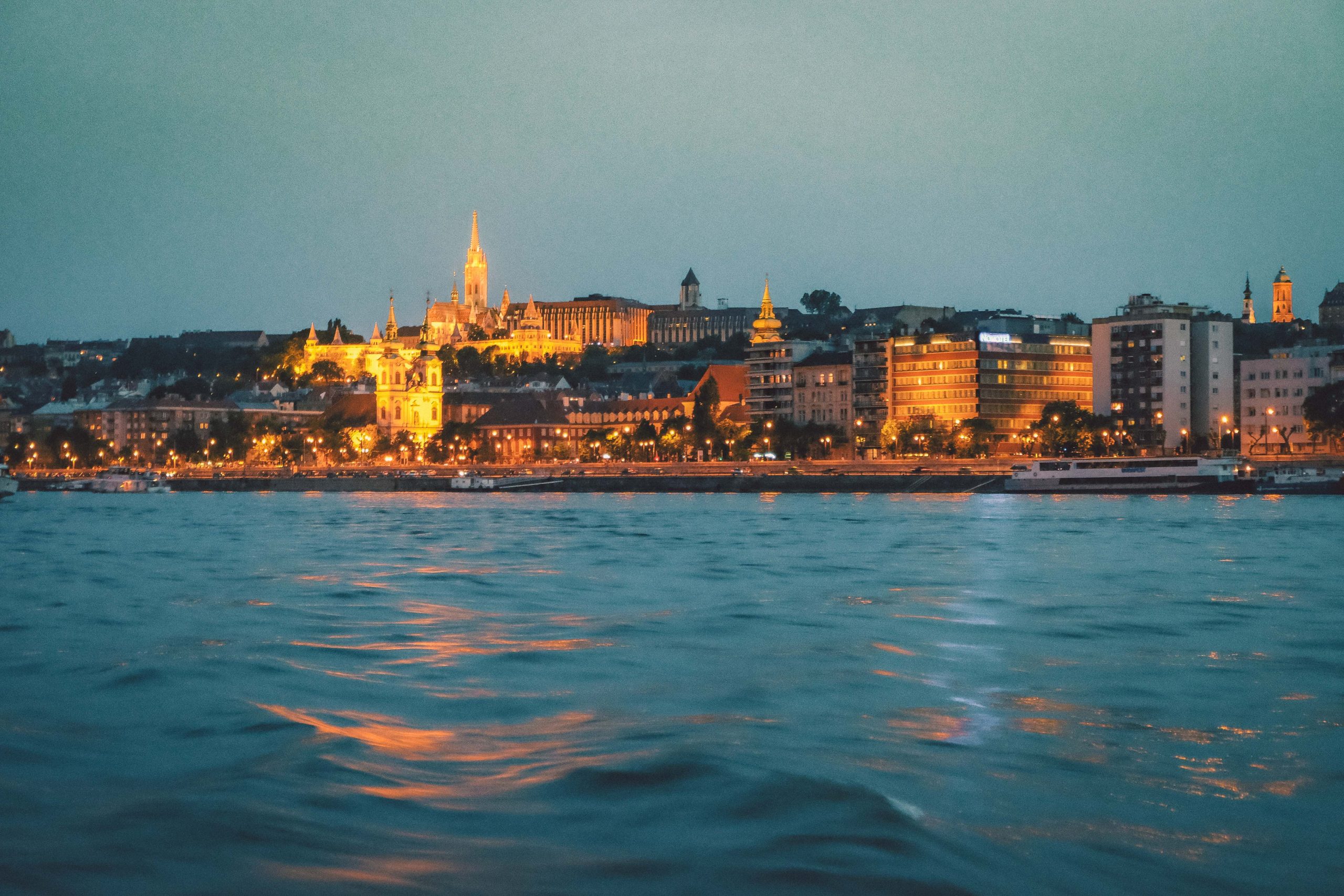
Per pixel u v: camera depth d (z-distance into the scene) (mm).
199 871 41094
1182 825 46469
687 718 62500
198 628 94125
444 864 41938
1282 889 40969
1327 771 53188
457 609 105000
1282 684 71062
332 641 87312
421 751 55750
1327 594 111312
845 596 111500
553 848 43438
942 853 43281
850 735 58750
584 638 88250
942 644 85125
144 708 64438
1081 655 80625
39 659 79562
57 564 148250
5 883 39812
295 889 39781
